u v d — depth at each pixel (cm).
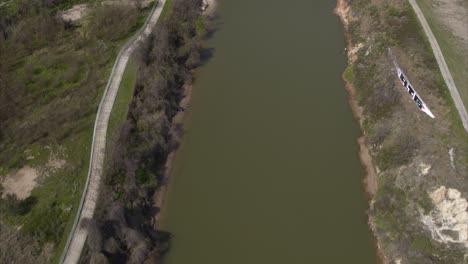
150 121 5928
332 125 6309
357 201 5403
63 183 5256
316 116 6438
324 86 6894
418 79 6088
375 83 6469
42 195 5138
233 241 5038
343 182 5609
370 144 5944
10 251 4588
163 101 6262
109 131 5803
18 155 5606
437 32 6862
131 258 4703
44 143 5728
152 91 6269
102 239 4556
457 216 4725
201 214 5294
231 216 5272
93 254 4475
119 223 4753
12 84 6506
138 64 6694
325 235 5078
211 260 4878
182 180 5653
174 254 4934
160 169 5756
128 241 4738
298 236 5072
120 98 6259
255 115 6462
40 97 6372
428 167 5156
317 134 6188
